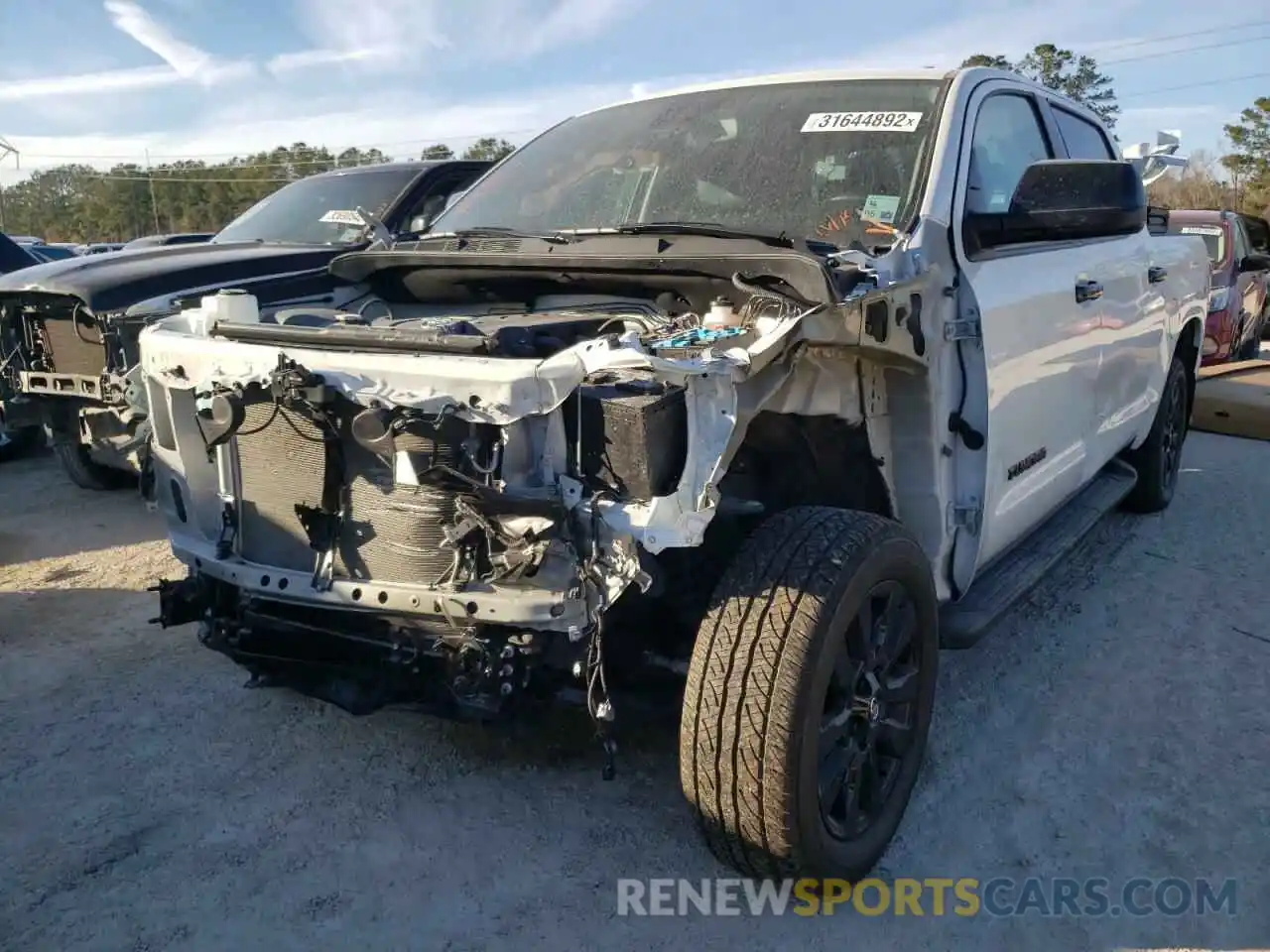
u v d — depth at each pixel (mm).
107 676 3895
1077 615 4523
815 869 2566
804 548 2533
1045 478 3883
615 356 2254
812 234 3305
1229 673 3943
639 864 2797
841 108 3688
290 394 2475
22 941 2492
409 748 3373
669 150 3818
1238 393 8734
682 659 2799
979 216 3379
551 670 2596
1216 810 3061
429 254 3268
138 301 5559
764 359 2354
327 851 2844
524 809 3033
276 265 6180
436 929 2547
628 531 2232
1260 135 51406
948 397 3135
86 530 5844
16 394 6117
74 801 3074
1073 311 3900
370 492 2574
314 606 2693
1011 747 3416
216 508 2902
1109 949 2512
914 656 2938
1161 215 5945
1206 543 5500
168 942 2496
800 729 2416
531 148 4293
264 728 3502
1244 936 2549
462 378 2328
